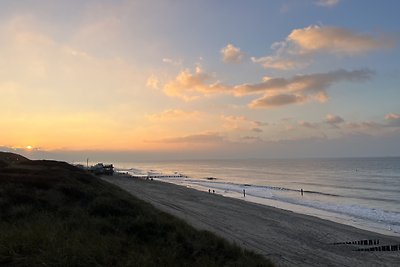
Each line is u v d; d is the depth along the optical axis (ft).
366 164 646.33
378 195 195.31
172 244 40.09
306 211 129.80
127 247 36.47
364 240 75.20
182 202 127.03
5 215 44.73
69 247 31.76
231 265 38.14
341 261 57.93
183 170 569.64
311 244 69.36
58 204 54.49
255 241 67.72
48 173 87.76
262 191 212.43
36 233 35.29
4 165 114.73
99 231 41.11
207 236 49.65
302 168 554.46
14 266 27.53
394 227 99.66
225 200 143.74
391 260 60.49
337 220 110.42
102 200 58.03
